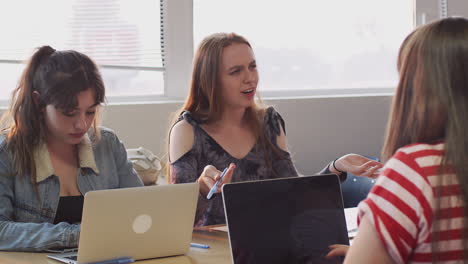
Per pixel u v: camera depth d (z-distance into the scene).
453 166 1.04
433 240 1.04
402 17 4.19
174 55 3.72
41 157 2.08
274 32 3.97
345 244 1.67
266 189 1.61
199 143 2.40
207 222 2.38
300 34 4.02
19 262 1.73
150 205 1.72
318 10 4.04
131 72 3.67
